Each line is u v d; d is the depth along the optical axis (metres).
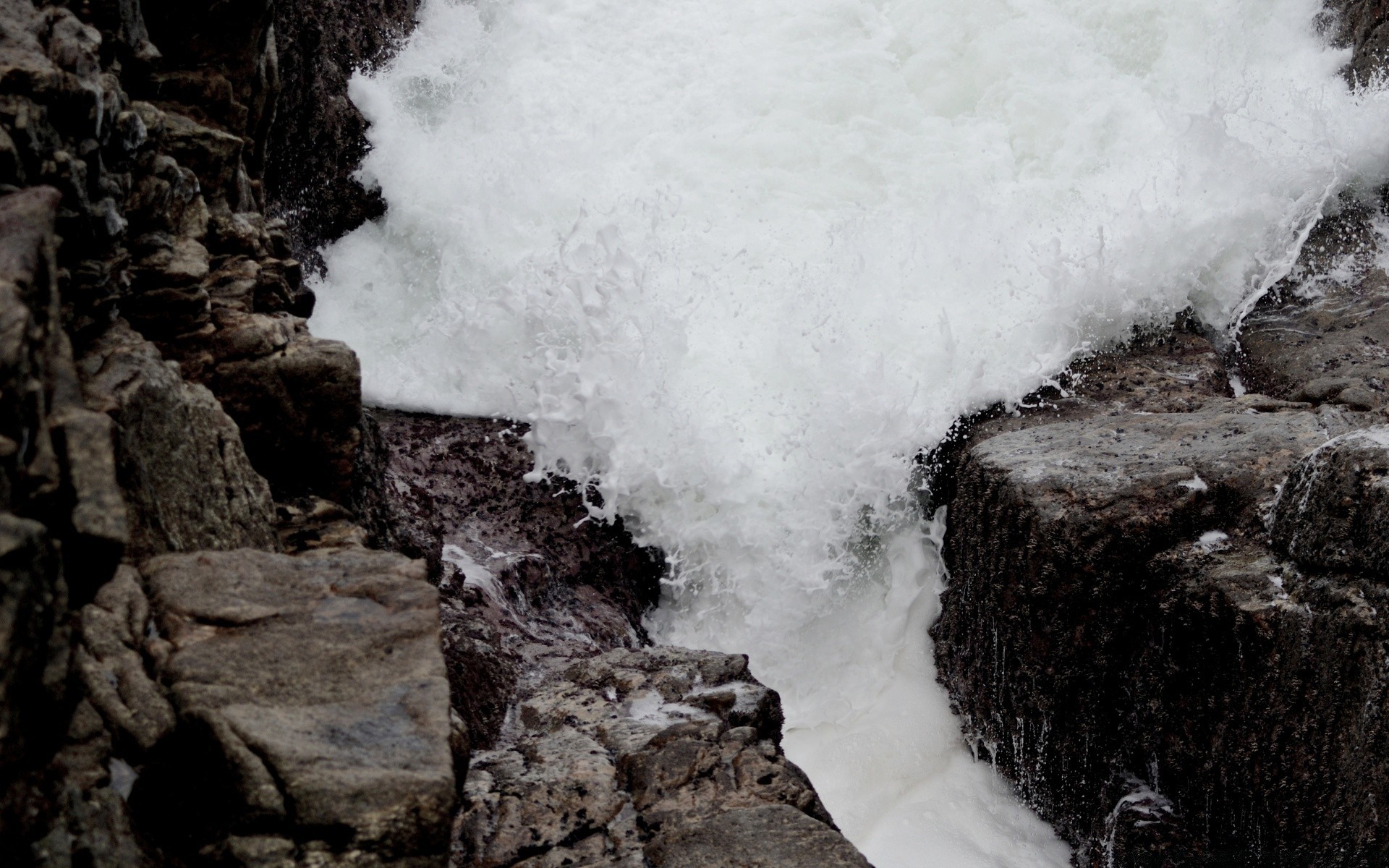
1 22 3.39
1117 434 6.30
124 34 4.24
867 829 6.24
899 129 8.87
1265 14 8.76
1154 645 5.55
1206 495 5.53
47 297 2.60
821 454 7.23
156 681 2.79
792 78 8.96
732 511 7.25
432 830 2.64
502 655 5.50
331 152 8.18
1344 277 7.80
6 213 2.60
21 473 2.38
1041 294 7.73
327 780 2.62
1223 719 5.25
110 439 2.64
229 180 4.74
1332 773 4.79
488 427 7.51
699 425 7.34
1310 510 4.96
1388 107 7.97
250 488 3.85
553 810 3.94
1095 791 5.94
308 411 4.38
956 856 6.04
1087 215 8.18
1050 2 9.06
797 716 6.93
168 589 3.04
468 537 6.69
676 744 4.28
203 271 4.21
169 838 2.67
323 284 8.15
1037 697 6.04
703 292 7.95
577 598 6.76
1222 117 7.78
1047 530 5.71
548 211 8.48
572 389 7.28
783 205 8.49
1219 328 7.78
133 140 3.81
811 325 7.66
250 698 2.77
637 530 7.30
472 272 8.28
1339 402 6.63
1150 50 8.87
